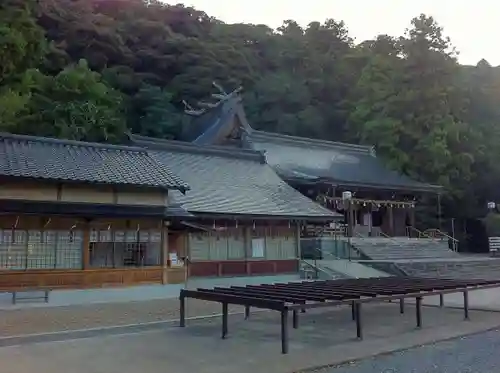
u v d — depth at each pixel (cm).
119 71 5662
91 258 1628
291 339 966
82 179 1563
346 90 6369
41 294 1523
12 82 3691
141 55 6041
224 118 3872
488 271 2478
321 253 2673
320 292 1020
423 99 4575
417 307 1105
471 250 4562
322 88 6381
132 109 5409
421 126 4534
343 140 5603
